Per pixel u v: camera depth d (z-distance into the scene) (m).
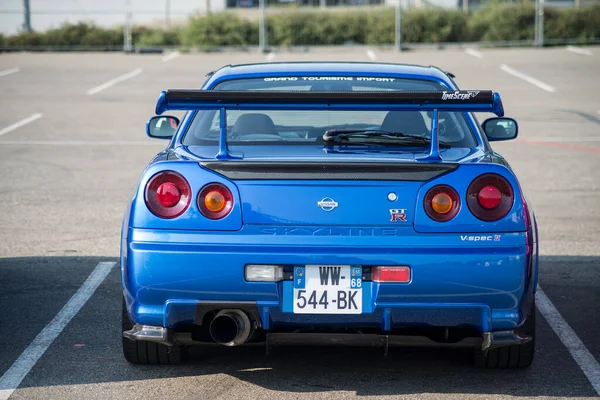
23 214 9.80
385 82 5.55
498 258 4.27
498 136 6.01
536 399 4.58
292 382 4.82
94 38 34.47
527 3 34.62
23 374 4.93
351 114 5.25
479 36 34.31
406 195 4.30
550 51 31.56
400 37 33.25
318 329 4.48
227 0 38.00
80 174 12.43
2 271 7.38
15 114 18.95
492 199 4.31
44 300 6.51
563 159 13.81
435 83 5.55
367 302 4.29
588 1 35.44
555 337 5.73
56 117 18.56
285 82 5.58
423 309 4.31
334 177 4.30
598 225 9.39
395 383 4.81
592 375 4.97
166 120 6.03
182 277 4.30
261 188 4.31
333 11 35.19
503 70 26.47
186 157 4.55
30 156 13.99
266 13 35.00
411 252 4.25
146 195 4.37
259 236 4.30
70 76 25.72
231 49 33.75
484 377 4.93
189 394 4.62
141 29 35.16
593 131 16.78
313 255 4.25
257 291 4.27
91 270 7.43
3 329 5.80
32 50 33.88
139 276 4.34
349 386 4.75
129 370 5.01
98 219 9.55
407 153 4.64
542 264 7.76
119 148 14.85
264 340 4.58
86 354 5.29
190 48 33.88
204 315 4.41
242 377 4.89
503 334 4.45
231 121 5.30
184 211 4.33
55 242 8.47
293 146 4.88
